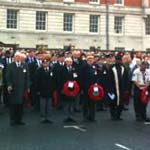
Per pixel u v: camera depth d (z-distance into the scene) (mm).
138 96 20547
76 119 20828
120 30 75750
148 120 20516
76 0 72125
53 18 70062
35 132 17391
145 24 77938
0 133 17141
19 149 14344
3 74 23438
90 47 72625
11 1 66562
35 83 20641
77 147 14703
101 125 19219
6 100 24250
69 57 21781
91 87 20250
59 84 21375
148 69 21062
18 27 67312
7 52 24719
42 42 69062
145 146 14969
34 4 68375
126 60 22359
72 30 71688
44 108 19922
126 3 76312
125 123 19844
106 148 14594
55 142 15484
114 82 20828
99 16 73812
